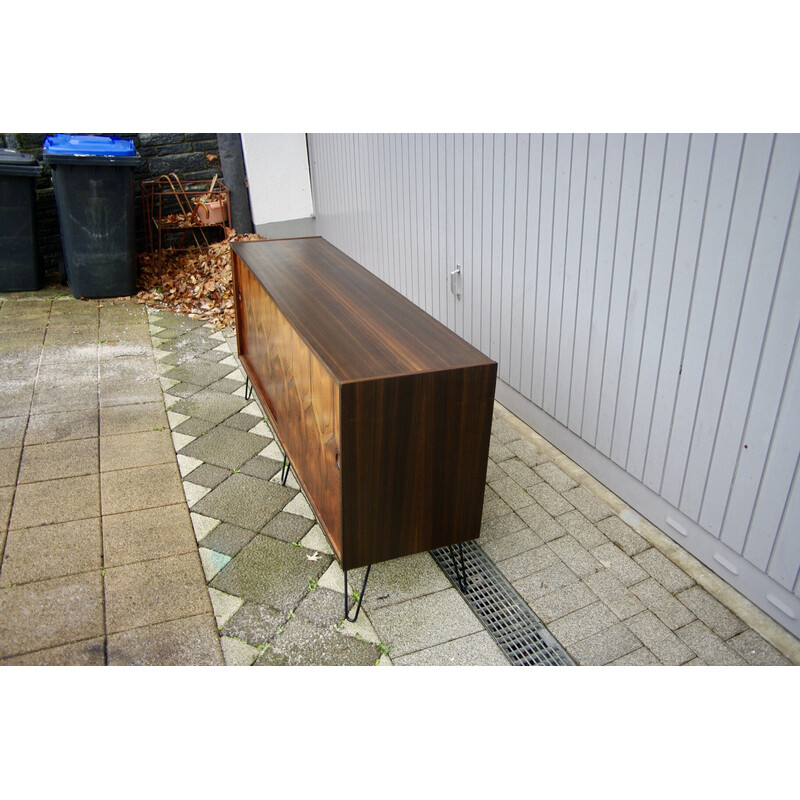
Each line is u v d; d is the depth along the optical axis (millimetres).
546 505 3945
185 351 5844
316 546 3607
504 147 4367
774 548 3039
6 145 7172
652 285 3402
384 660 2975
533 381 4570
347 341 3078
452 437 2979
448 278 5469
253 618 3158
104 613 3143
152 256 7910
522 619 3186
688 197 3100
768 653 2998
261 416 4820
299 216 8633
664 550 3596
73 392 5082
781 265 2730
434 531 3176
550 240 4102
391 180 6188
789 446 2857
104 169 6547
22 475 4086
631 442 3783
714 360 3131
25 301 6883
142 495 3947
